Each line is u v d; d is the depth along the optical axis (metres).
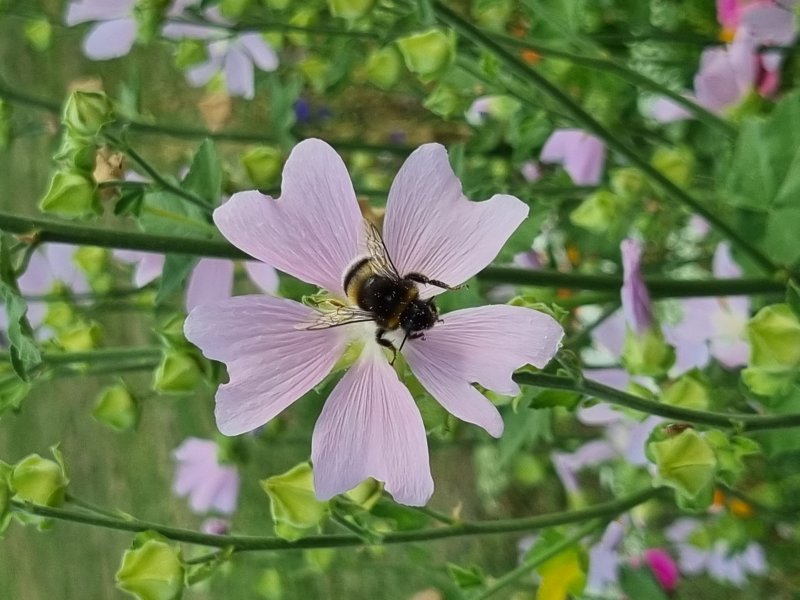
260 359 0.12
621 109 0.21
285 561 0.22
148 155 0.41
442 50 0.16
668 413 0.13
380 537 0.14
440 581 0.18
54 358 0.16
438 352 0.12
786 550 0.26
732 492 0.20
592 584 0.21
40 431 0.46
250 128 0.38
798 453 0.16
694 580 0.28
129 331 0.42
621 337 0.17
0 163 0.49
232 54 0.24
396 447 0.12
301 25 0.22
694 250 0.24
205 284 0.17
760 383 0.13
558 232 0.23
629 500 0.16
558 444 0.25
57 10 0.34
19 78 0.49
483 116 0.24
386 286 0.12
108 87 0.45
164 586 0.13
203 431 0.39
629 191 0.18
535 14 0.20
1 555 0.47
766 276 0.15
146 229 0.16
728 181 0.15
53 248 0.20
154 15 0.20
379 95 0.35
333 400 0.12
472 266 0.12
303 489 0.13
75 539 0.44
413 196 0.12
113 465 0.43
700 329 0.17
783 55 0.20
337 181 0.11
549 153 0.21
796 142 0.15
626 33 0.22
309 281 0.12
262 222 0.12
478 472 0.32
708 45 0.22
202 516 0.39
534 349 0.11
